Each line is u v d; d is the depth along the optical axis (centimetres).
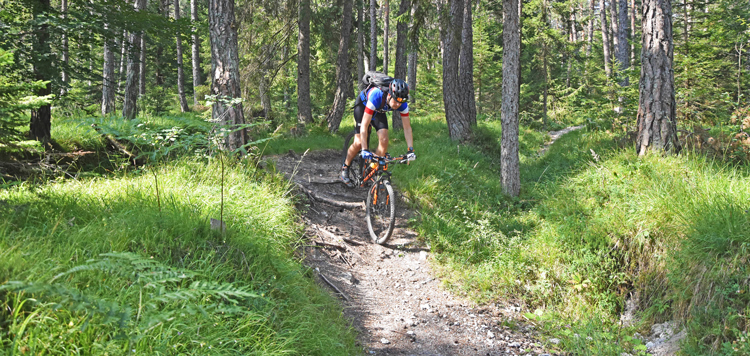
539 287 464
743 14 1480
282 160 880
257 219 430
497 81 2562
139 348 204
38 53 596
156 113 1491
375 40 2052
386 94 500
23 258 227
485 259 517
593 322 409
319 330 313
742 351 302
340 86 1487
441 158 904
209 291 208
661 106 665
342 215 618
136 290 235
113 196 400
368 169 554
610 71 2261
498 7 2262
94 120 326
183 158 543
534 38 2066
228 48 602
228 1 606
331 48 1750
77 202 359
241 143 605
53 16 607
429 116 2011
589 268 470
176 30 759
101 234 291
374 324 385
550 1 2027
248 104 1385
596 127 1295
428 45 1359
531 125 2275
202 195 441
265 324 285
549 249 508
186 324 237
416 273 496
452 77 1199
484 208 691
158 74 2519
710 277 364
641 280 447
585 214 559
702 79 1226
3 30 577
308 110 1506
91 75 700
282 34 1529
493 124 1883
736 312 331
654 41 669
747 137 669
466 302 447
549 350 374
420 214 638
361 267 494
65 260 244
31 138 578
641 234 462
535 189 763
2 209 289
